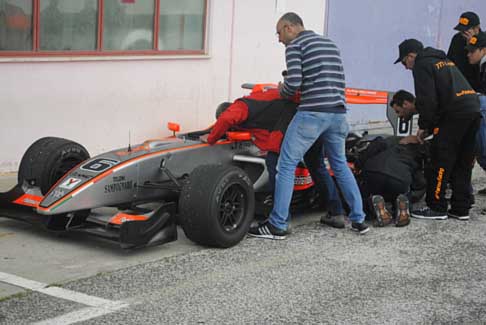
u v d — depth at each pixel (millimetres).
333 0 11703
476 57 7414
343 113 6117
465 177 7016
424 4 13531
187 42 9820
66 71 8383
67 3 8445
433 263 5707
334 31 11836
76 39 8594
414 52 6836
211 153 6496
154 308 4582
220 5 10023
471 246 6195
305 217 7020
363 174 6879
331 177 6688
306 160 6469
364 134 7961
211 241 5734
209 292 4895
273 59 10930
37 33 8195
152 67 9273
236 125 6434
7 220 6469
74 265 5352
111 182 5742
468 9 14742
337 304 4770
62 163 6297
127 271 5254
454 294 5047
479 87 7898
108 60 8766
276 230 6148
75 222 5934
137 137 9258
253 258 5656
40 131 8242
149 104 9320
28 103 8086
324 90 5961
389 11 12758
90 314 4449
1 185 7449
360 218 6406
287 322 4453
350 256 5801
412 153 6977
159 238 5574
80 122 8609
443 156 6844
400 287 5137
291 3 11008
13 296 4699
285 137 6062
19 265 5309
